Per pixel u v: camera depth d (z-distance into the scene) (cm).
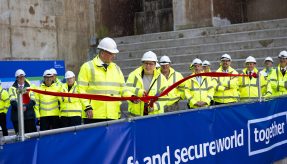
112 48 559
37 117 940
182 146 487
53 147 342
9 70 1327
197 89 830
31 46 1505
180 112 484
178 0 1764
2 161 302
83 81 568
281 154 717
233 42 1473
